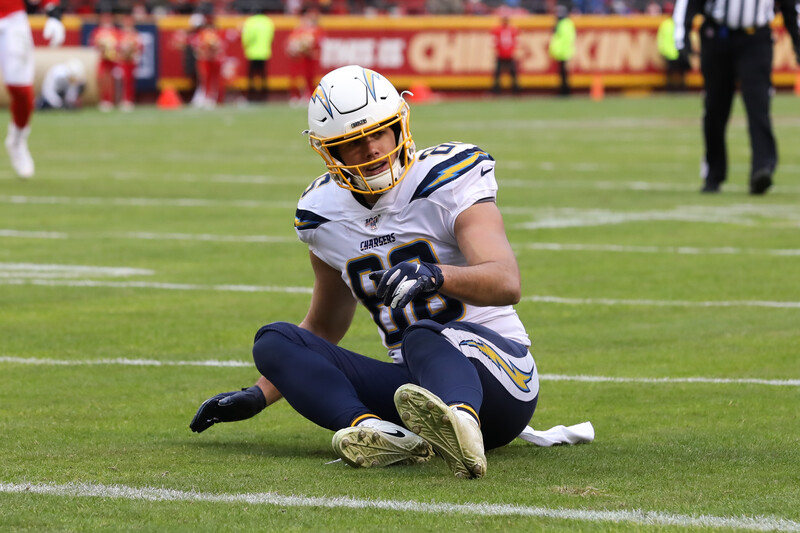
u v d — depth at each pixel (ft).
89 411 46.09
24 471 36.70
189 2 313.53
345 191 39.63
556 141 190.29
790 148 177.47
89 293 72.33
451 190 38.04
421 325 37.55
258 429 43.83
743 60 116.98
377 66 316.40
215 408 40.60
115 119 243.81
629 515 31.14
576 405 47.14
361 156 37.93
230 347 58.39
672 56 328.70
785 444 40.34
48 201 116.37
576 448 40.24
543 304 68.90
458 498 33.04
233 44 308.60
